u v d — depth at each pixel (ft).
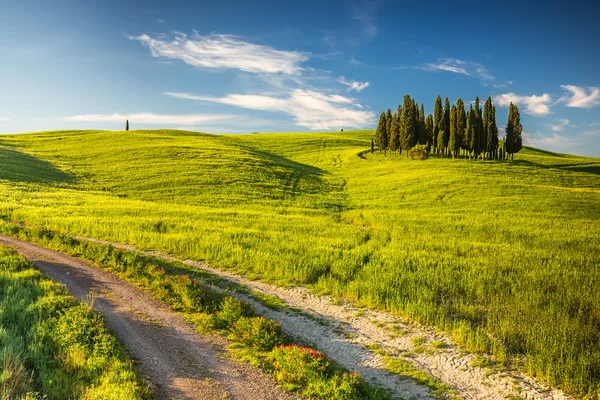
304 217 135.54
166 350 42.39
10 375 31.86
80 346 38.88
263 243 89.45
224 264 77.00
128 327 47.44
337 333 50.34
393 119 330.75
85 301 54.03
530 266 72.49
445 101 329.72
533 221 124.57
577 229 112.27
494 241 98.43
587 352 41.32
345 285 64.18
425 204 165.48
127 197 169.17
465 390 38.19
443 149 319.27
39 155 247.09
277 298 61.26
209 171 217.97
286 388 36.19
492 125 290.97
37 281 59.93
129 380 33.83
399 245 90.99
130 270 69.82
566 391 37.47
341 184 230.07
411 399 36.50
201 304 55.83
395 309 55.57
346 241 94.22
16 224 106.63
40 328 41.70
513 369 41.60
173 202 162.40
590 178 221.25
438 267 71.00
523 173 229.25
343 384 35.29
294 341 47.39
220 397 33.91
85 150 271.08
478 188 184.44
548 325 49.16
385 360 43.78
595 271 68.59
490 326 49.24
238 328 47.80
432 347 46.52
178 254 84.12
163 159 242.78
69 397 31.35
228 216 128.98
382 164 285.43
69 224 106.01
